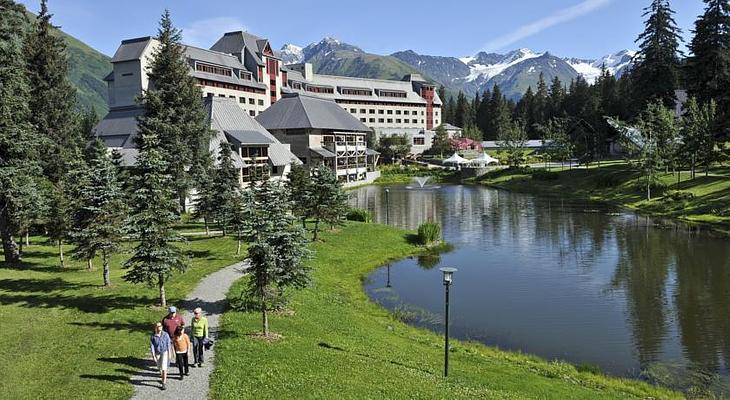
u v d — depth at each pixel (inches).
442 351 1033.5
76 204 1237.7
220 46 5339.6
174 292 1192.8
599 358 1045.2
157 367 773.9
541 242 2158.0
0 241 1831.9
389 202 3486.7
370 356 922.7
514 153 5457.7
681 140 3117.6
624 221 2566.4
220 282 1291.8
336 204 2026.3
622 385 901.8
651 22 3786.9
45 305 1051.9
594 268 1736.0
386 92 7628.0
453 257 1931.6
